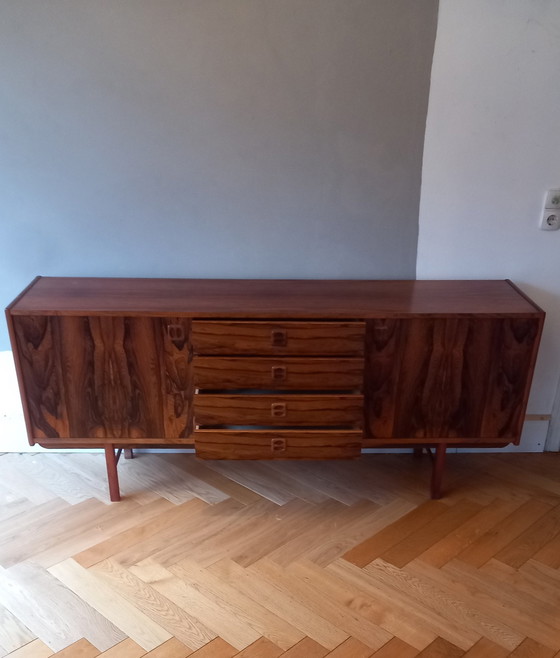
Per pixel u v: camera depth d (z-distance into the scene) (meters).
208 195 2.26
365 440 2.18
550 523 2.22
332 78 2.11
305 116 2.15
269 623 1.81
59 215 2.27
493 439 2.19
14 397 2.50
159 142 2.18
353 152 2.21
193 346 2.01
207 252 2.34
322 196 2.26
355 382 2.04
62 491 2.37
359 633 1.78
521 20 2.03
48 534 2.14
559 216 2.27
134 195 2.25
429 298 2.14
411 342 2.03
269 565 2.02
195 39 2.05
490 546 2.11
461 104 2.14
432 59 2.09
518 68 2.09
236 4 2.01
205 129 2.17
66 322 1.98
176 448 2.38
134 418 2.13
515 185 2.24
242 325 1.97
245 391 2.11
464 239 2.33
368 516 2.25
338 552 2.08
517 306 2.05
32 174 2.21
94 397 2.10
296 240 2.33
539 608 1.87
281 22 2.03
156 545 2.10
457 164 2.22
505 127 2.16
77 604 1.87
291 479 2.45
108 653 1.72
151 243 2.33
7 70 2.07
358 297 2.15
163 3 2.00
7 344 2.43
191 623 1.81
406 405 2.12
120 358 2.04
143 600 1.89
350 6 2.02
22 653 1.72
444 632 1.78
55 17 2.01
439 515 2.25
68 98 2.11
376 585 1.94
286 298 2.13
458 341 2.03
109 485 2.28
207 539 2.13
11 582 1.94
